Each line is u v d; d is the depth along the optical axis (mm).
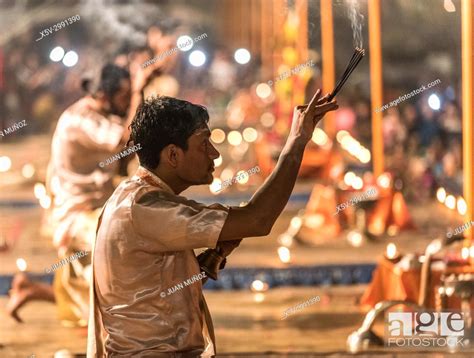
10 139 36812
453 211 20219
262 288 15609
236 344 11641
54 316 13594
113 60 13547
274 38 28797
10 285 15836
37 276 16016
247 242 19219
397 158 23062
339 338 11789
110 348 5625
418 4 19969
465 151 11570
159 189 5672
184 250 5637
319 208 19625
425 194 22688
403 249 17219
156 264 5629
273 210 5543
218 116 39406
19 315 13688
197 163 5754
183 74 40031
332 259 16734
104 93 11984
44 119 37469
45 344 11883
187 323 5664
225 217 5496
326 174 24266
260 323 12945
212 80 40500
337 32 20719
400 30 24953
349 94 27859
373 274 14547
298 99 24984
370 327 11273
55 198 12391
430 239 18172
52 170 12375
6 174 30516
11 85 37219
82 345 11844
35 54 37562
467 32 11336
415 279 12000
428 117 24219
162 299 5625
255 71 41125
